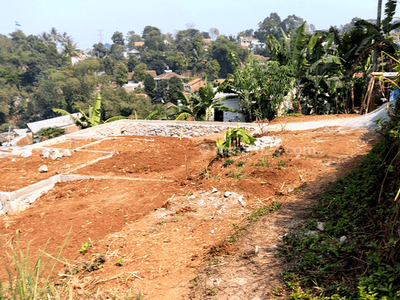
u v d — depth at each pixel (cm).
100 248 768
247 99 2261
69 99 10006
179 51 15650
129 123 2291
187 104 2702
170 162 1438
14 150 1783
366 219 628
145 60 14350
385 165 676
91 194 1168
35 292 519
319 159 1084
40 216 1022
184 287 599
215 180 1038
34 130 5028
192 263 668
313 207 773
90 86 9981
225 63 13050
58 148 1780
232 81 2388
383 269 479
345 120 1656
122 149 1719
